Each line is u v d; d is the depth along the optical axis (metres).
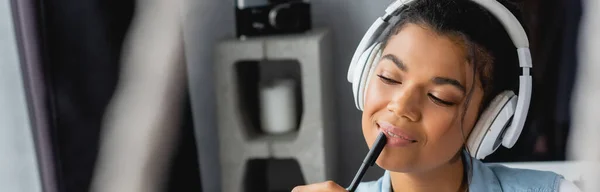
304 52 1.80
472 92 0.75
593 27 1.55
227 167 1.92
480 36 0.75
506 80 0.78
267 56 1.82
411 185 0.84
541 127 1.60
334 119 2.06
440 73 0.74
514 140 0.80
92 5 1.58
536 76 1.58
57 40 1.53
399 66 0.76
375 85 0.78
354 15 2.04
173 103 1.77
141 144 1.72
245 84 1.97
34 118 1.48
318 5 2.04
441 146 0.76
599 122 1.54
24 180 1.58
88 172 1.63
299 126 2.02
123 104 1.67
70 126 1.59
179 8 1.75
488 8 0.76
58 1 1.53
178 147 1.82
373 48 0.80
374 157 0.76
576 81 1.57
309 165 1.88
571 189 0.88
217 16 2.05
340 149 2.15
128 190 1.71
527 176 0.90
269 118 1.95
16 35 1.45
